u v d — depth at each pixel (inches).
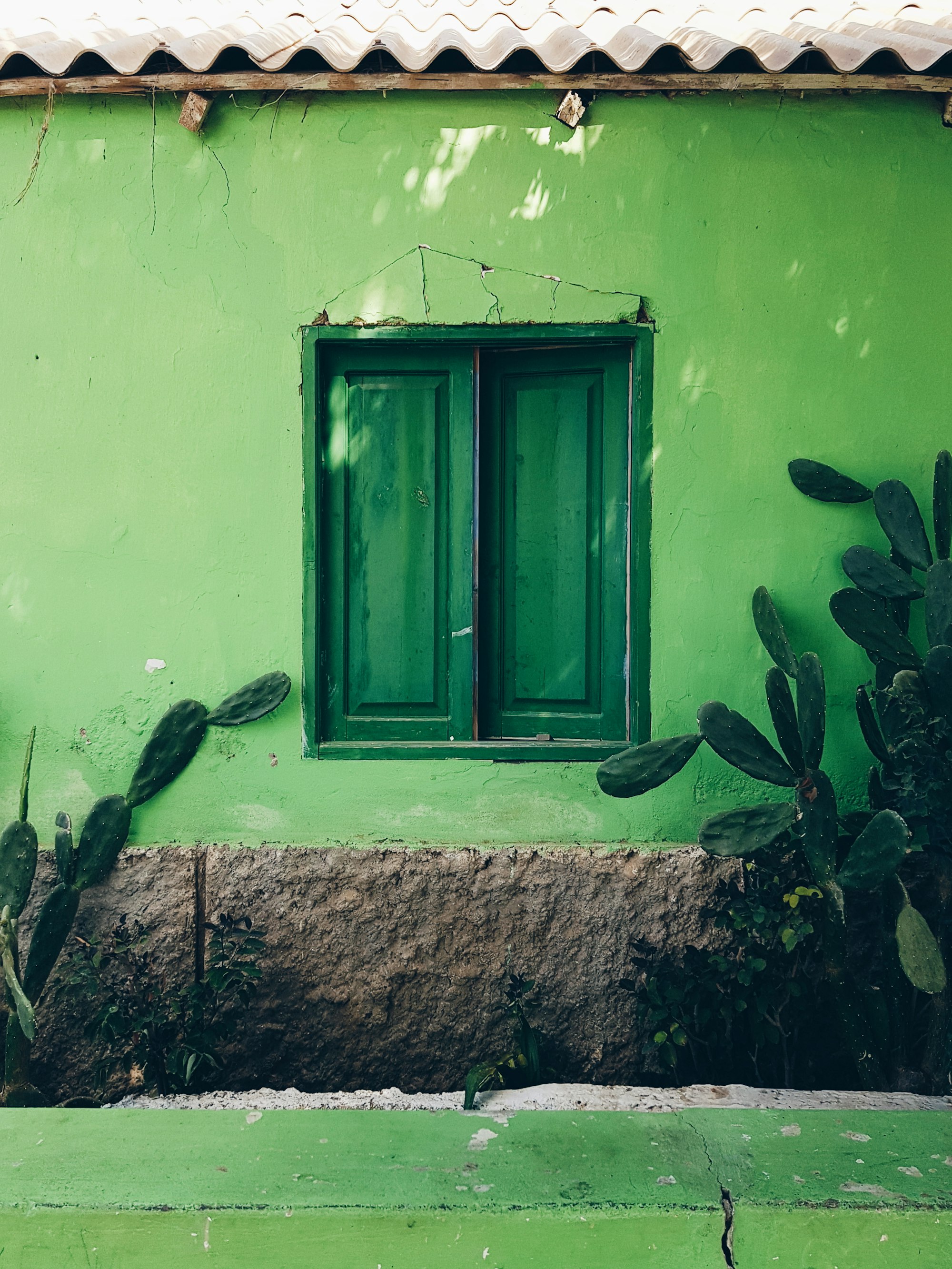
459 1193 89.4
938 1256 88.6
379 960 135.2
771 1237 88.4
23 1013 115.3
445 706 141.6
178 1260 87.8
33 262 135.3
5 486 137.1
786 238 133.6
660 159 132.6
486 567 142.5
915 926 106.9
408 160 133.0
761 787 135.6
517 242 133.6
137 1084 132.8
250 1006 135.7
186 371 135.6
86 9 150.1
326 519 139.4
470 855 134.6
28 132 134.2
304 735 136.6
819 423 135.4
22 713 138.3
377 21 145.8
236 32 135.6
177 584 137.3
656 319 134.3
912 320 134.8
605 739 140.3
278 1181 91.1
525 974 135.0
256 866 135.5
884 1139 99.0
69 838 129.3
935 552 134.2
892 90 130.6
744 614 136.6
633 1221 88.0
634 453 136.2
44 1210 88.6
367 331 135.0
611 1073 134.8
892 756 121.0
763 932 127.3
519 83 129.0
